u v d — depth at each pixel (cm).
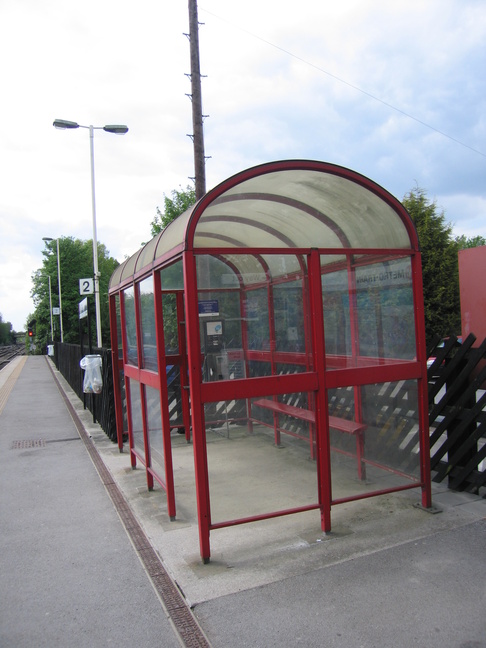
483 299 504
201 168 1127
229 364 525
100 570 362
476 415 455
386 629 274
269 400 551
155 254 447
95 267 1495
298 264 494
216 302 523
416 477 435
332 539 384
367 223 450
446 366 488
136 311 536
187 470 599
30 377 2188
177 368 788
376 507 440
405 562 343
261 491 424
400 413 439
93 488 554
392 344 452
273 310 549
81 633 287
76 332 4966
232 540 394
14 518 471
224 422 536
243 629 280
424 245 1530
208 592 320
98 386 851
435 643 261
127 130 1512
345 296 491
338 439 443
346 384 402
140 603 315
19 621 302
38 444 796
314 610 294
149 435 526
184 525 435
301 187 412
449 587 310
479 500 448
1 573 363
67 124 1480
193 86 1122
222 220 464
